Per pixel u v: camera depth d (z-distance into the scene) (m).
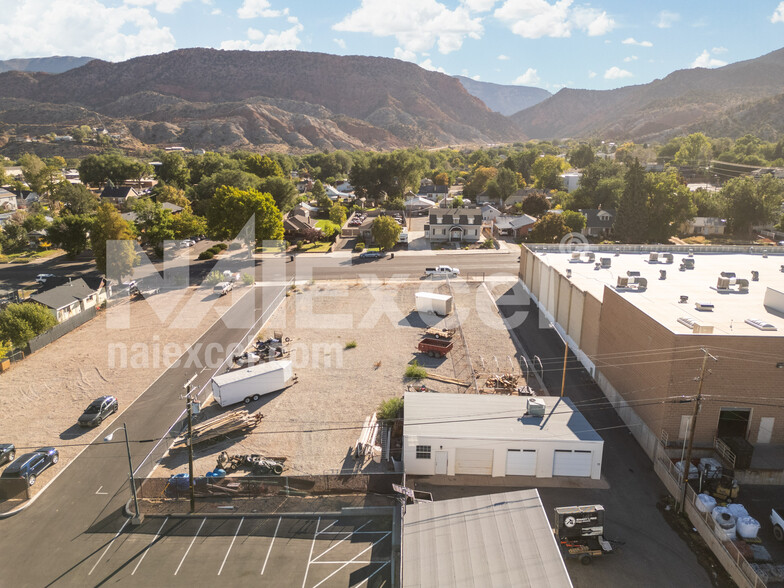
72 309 69.19
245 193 97.12
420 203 144.00
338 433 39.31
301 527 30.17
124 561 27.75
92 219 101.75
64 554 28.34
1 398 46.16
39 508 32.25
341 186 195.75
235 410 42.19
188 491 33.16
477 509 27.48
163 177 189.88
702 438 34.66
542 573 22.97
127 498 33.12
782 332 34.41
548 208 132.00
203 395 45.69
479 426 35.03
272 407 43.41
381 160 163.25
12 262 101.44
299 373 49.62
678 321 36.16
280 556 27.89
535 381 46.84
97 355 55.03
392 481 33.12
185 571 26.92
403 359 52.31
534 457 33.88
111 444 38.84
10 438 39.78
